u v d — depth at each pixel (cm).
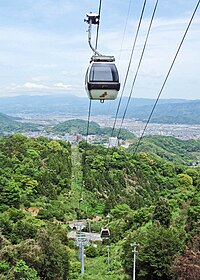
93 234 7325
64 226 7419
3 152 10338
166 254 3853
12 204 7325
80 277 4475
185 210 5438
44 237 3894
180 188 10744
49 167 10038
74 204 8819
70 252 5516
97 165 11281
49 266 3784
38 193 8575
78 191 9625
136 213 6425
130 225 6419
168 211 5247
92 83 1353
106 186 10238
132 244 3953
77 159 12381
